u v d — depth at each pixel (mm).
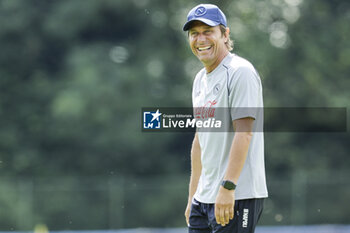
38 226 54750
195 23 14039
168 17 82562
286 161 80688
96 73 74688
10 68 81875
